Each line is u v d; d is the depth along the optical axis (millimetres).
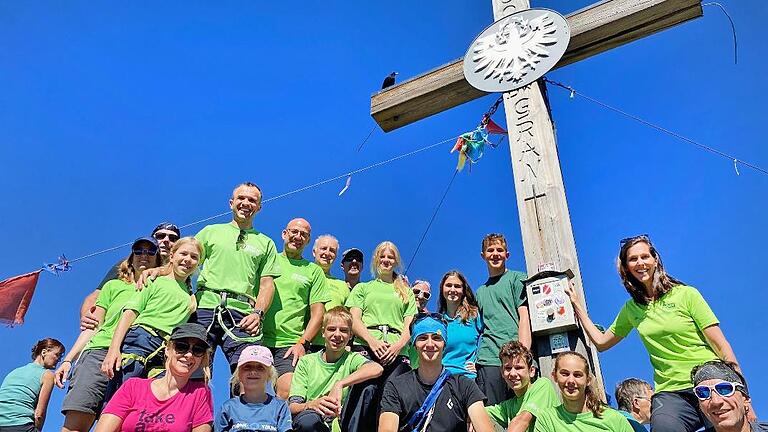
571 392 3908
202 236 5242
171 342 4156
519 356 4234
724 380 3207
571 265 4504
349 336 4703
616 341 4070
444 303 5270
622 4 5016
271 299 5176
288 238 5652
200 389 4184
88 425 4648
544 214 4719
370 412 4504
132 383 4059
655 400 3656
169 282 4879
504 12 5578
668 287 3824
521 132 5062
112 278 5602
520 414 4090
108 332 5000
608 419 3873
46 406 6117
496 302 4875
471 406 3896
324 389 4609
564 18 5246
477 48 5555
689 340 3666
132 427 3893
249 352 4191
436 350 4098
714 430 3414
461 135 5984
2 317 6160
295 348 5074
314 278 5559
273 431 3969
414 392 4090
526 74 5230
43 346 6316
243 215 5293
